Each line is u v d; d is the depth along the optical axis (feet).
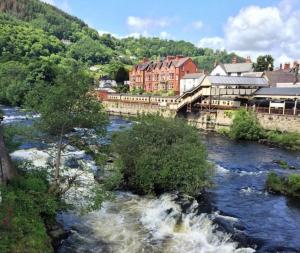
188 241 66.13
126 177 93.04
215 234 66.64
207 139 187.32
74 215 74.43
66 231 67.00
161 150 90.22
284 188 94.63
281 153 154.81
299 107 195.00
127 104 317.42
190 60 386.93
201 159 88.74
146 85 431.43
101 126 73.61
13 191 59.16
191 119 236.22
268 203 86.28
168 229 70.95
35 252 51.21
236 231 67.31
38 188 64.39
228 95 226.58
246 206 83.51
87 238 66.13
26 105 73.20
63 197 72.43
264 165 129.18
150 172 87.04
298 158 145.28
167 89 394.52
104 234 67.97
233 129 190.80
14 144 78.33
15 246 50.19
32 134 74.08
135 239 66.49
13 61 412.16
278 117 184.96
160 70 407.23
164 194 85.81
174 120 100.63
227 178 108.78
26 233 53.31
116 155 94.99
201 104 231.71
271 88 210.79
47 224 63.93
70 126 71.05
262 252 60.44
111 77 518.37
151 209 79.05
